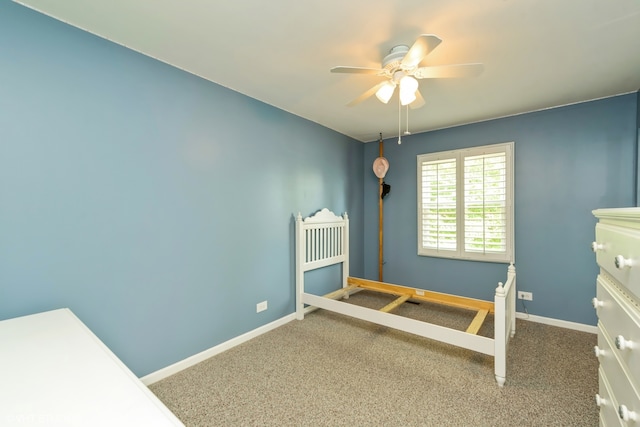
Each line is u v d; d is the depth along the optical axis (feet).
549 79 7.98
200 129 7.93
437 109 10.30
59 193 5.58
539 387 6.75
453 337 7.54
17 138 5.12
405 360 7.98
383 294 13.85
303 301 10.89
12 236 5.08
